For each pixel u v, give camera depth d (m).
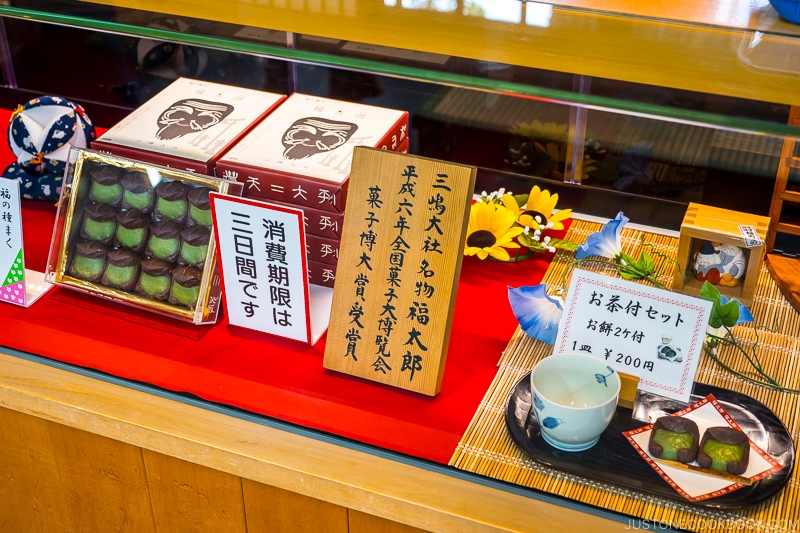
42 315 1.54
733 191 1.67
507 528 1.16
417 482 1.23
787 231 1.60
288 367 1.40
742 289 1.45
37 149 1.74
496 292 1.54
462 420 1.29
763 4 1.32
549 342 1.37
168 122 1.58
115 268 1.53
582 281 1.26
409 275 1.28
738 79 1.14
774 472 1.15
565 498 1.17
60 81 2.15
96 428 1.41
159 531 1.59
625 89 1.12
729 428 1.19
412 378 1.32
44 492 1.67
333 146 1.48
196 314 1.47
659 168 1.71
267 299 1.42
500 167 1.93
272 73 1.97
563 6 1.37
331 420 1.30
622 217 1.41
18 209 1.46
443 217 1.24
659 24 1.29
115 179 1.52
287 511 1.39
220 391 1.37
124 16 1.40
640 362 1.26
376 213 1.28
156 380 1.39
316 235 1.47
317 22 1.35
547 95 1.18
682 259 1.44
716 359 1.34
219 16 1.38
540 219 1.64
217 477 1.41
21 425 1.55
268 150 1.47
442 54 1.25
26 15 1.42
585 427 1.16
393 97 1.92
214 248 1.45
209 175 1.47
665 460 1.18
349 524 1.35
